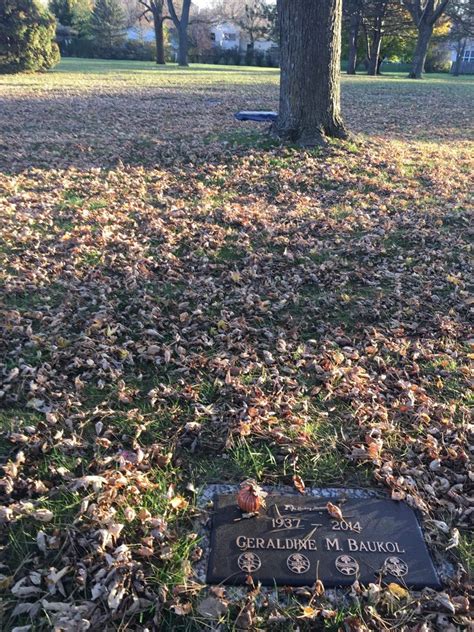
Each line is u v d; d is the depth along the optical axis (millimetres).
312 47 8820
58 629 2223
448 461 3164
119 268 5359
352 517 2770
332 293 5000
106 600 2363
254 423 3363
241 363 3988
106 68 32688
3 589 2400
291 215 6680
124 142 10070
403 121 13477
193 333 4379
